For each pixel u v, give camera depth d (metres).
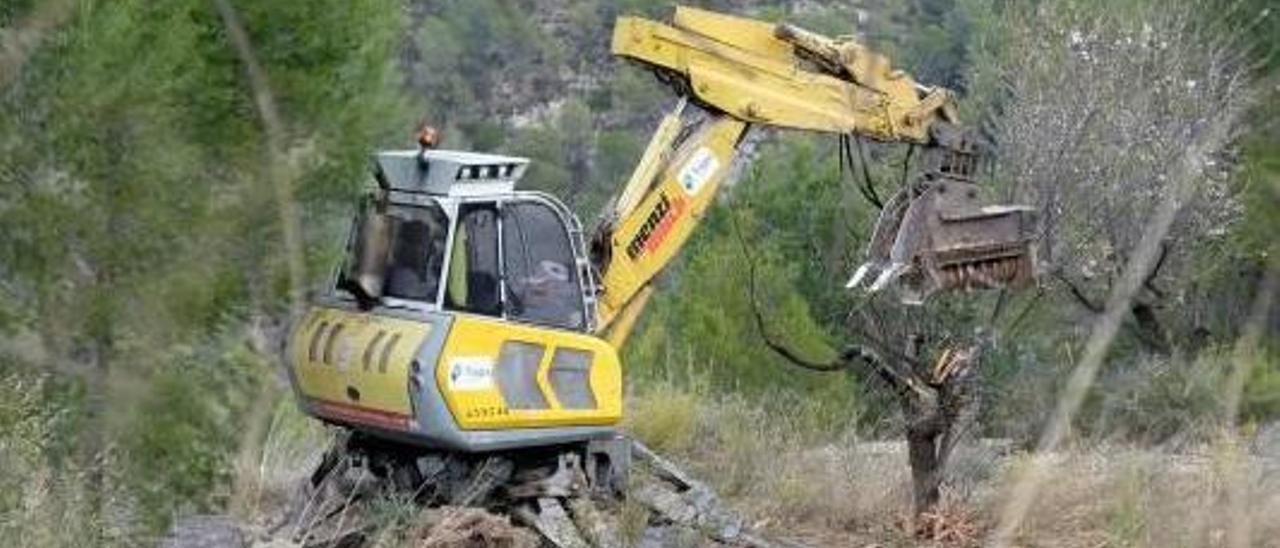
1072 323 22.88
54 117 11.29
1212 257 19.94
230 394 10.94
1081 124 25.14
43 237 10.91
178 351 10.58
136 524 11.24
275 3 14.31
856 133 19.39
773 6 19.95
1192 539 7.31
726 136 19.66
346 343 17.25
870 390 28.69
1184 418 14.35
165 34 12.27
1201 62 24.55
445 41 24.45
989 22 25.89
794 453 23.14
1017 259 18.94
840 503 20.86
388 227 17.08
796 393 27.88
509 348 17.47
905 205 19.11
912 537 19.72
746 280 29.83
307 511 17.50
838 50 19.34
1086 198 24.05
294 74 14.54
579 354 18.11
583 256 18.42
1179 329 20.09
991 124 27.50
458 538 17.12
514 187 17.95
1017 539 16.48
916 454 20.22
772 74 19.56
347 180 15.58
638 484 19.64
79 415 10.56
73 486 10.71
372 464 18.44
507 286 17.58
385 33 16.97
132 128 11.33
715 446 24.70
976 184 19.27
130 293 10.29
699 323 29.55
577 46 27.83
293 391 17.95
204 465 11.34
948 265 18.83
